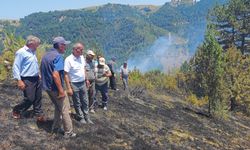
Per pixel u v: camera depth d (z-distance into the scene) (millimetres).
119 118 14297
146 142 12078
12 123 9828
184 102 27406
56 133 9844
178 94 33125
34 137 9391
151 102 22109
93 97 13484
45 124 10258
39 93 10055
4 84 14594
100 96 17219
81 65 10797
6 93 13039
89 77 13102
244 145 17516
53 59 8953
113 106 16391
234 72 30281
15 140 8922
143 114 16734
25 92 9781
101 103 15727
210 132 17734
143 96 23922
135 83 31562
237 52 30812
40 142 9180
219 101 22953
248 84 30375
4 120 9906
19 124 9875
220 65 22891
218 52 22703
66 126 9664
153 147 11766
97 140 10398
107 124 12617
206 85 22844
